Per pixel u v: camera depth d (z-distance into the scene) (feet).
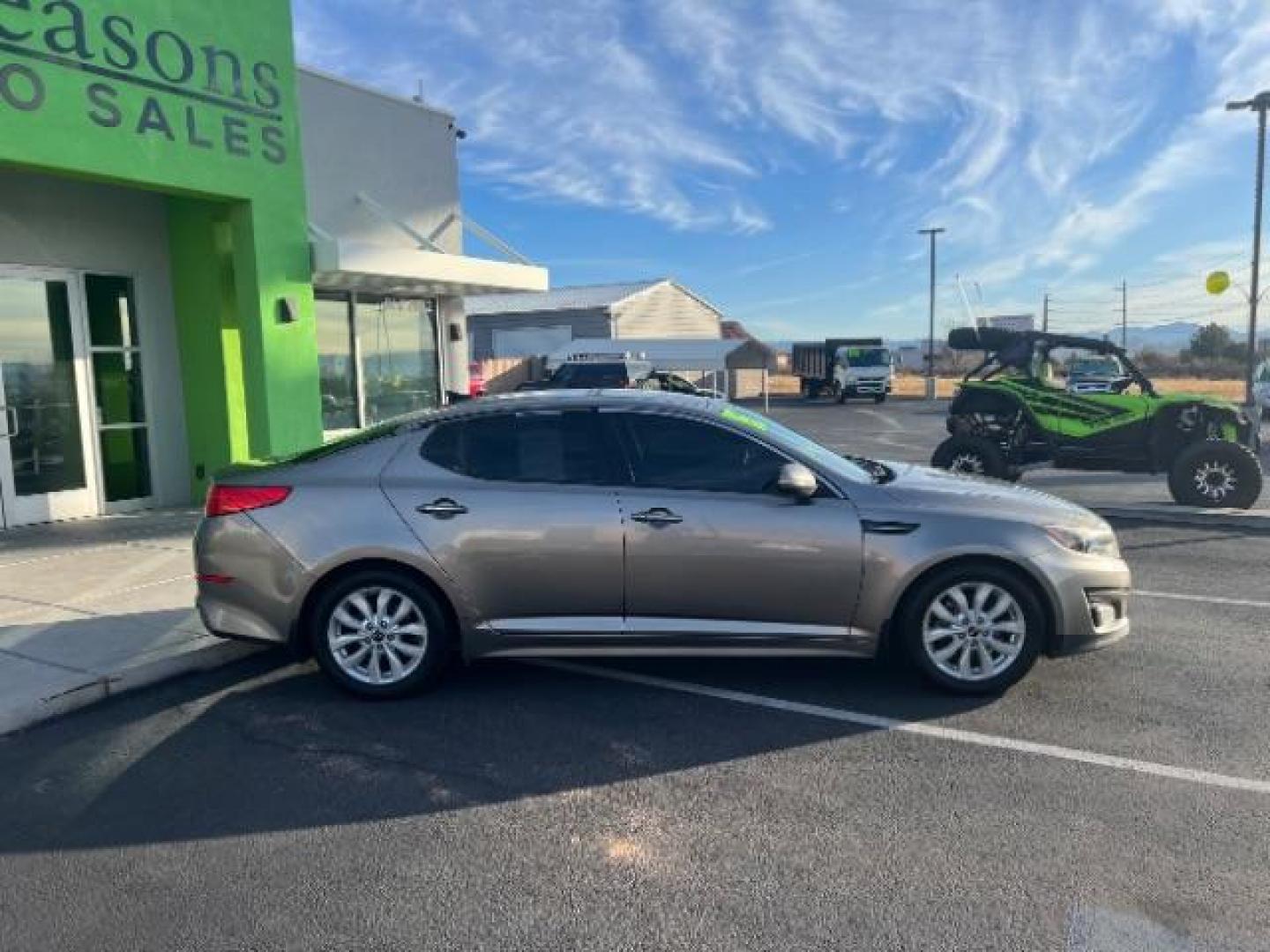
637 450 16.52
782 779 13.42
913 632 16.24
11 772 13.93
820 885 10.71
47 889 10.90
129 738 15.14
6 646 18.42
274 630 16.51
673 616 16.22
